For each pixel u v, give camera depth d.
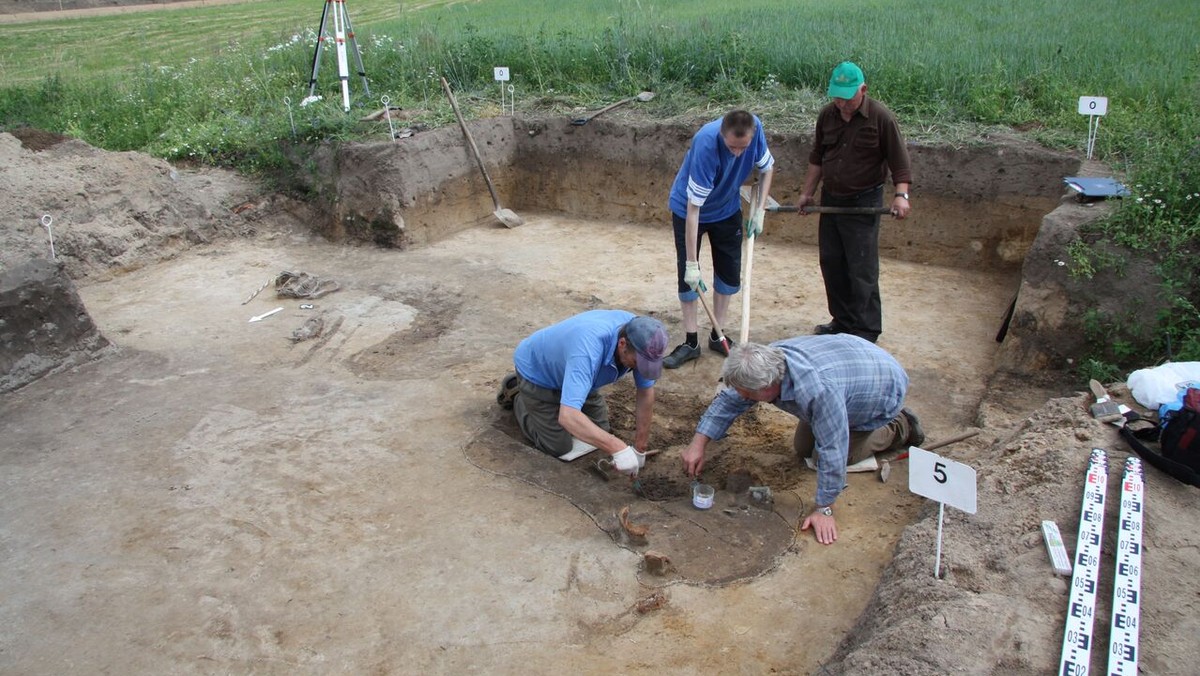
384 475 4.45
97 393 5.38
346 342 6.12
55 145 8.04
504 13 14.13
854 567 3.77
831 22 10.37
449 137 8.52
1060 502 3.52
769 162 5.34
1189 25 9.55
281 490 4.34
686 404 5.32
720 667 3.25
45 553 3.90
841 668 3.01
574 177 9.00
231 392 5.37
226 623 3.49
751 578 3.70
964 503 3.11
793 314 6.51
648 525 4.04
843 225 5.51
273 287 7.17
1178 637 2.86
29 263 5.58
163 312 6.69
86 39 16.34
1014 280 7.09
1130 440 3.75
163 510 4.20
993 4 11.23
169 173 8.32
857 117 5.21
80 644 3.40
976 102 7.66
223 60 11.81
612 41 9.91
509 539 3.95
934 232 7.43
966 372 5.57
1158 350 5.08
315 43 11.48
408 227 8.10
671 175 8.45
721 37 9.59
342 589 3.66
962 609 3.04
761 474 4.49
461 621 3.48
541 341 4.44
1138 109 7.23
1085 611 2.96
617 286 7.13
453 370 5.66
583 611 3.53
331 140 8.45
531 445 4.81
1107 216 5.45
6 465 4.59
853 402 3.98
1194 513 3.41
